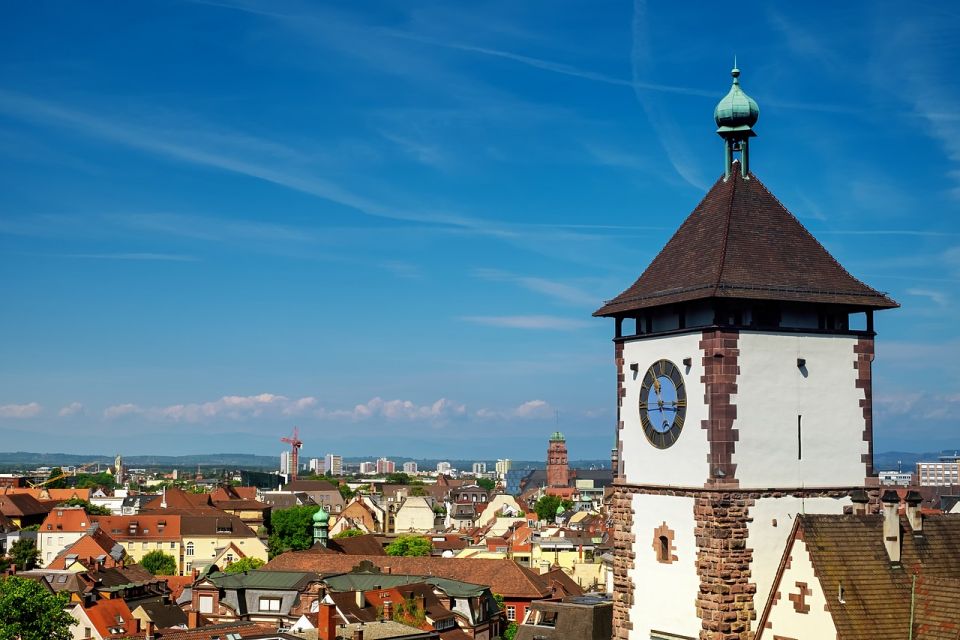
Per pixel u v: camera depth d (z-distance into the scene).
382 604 145.25
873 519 61.84
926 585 58.81
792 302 63.44
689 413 64.25
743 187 67.25
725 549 61.72
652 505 66.62
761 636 61.22
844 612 57.91
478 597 161.38
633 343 69.06
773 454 63.09
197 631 121.94
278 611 161.75
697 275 64.56
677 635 64.19
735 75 68.69
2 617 117.88
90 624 164.75
